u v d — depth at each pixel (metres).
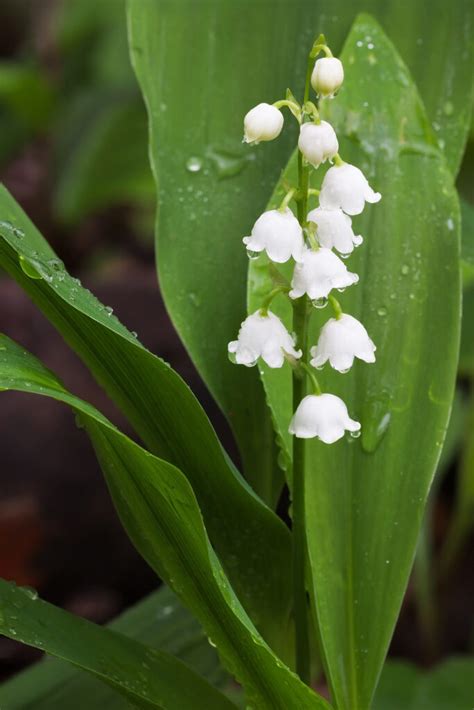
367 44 0.29
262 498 0.30
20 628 0.27
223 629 0.27
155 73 0.30
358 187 0.25
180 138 0.30
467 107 0.31
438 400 0.28
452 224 0.28
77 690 0.29
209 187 0.30
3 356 0.25
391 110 0.29
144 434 0.28
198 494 0.28
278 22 0.31
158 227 0.30
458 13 0.31
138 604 0.32
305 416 0.26
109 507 0.47
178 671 0.28
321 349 0.26
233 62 0.31
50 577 0.47
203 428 0.27
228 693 0.34
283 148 0.31
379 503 0.28
